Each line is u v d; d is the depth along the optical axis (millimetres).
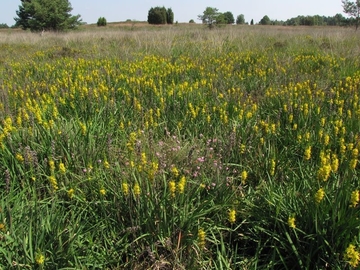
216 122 4352
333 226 2316
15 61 9961
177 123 4324
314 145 3645
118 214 2609
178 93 5141
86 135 3678
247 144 3664
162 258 2447
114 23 77188
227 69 7379
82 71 7391
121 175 2957
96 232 2613
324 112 4359
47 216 2516
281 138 3953
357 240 2279
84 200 2822
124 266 2408
